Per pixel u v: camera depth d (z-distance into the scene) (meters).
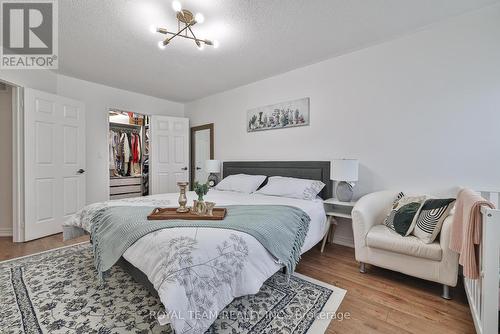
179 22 2.19
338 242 2.93
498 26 1.98
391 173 2.54
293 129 3.35
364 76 2.71
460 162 2.15
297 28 2.31
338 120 2.92
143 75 3.55
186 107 5.11
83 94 3.75
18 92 2.90
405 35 2.44
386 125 2.56
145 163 5.83
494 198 2.00
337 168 2.54
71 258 2.36
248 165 3.80
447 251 1.65
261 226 1.60
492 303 1.16
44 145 3.07
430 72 2.30
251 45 2.65
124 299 1.66
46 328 1.37
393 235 1.91
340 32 2.38
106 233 1.70
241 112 4.03
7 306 1.58
